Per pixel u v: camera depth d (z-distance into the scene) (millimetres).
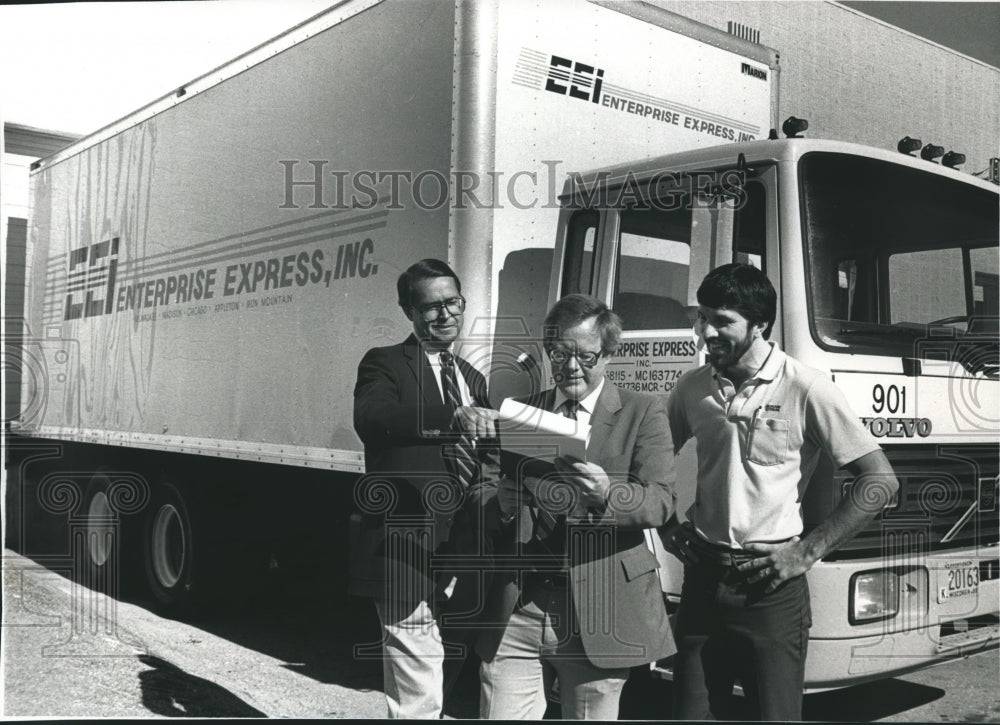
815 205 3520
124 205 6324
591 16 4129
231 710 4207
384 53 4152
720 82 4633
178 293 5637
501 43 3859
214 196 5289
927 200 3873
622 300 3883
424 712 3445
